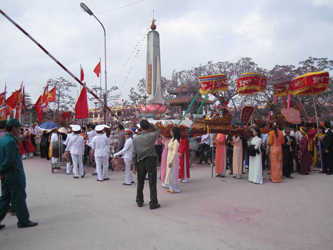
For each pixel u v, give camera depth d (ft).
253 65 80.59
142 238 13.53
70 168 35.37
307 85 32.30
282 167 30.81
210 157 41.78
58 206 19.11
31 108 107.45
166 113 66.39
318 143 35.76
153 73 80.64
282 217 16.96
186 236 13.84
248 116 33.40
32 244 12.89
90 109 114.42
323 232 14.61
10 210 17.60
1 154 14.33
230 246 12.69
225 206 19.29
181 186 26.45
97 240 13.30
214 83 30.66
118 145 36.14
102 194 22.85
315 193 23.16
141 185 19.33
